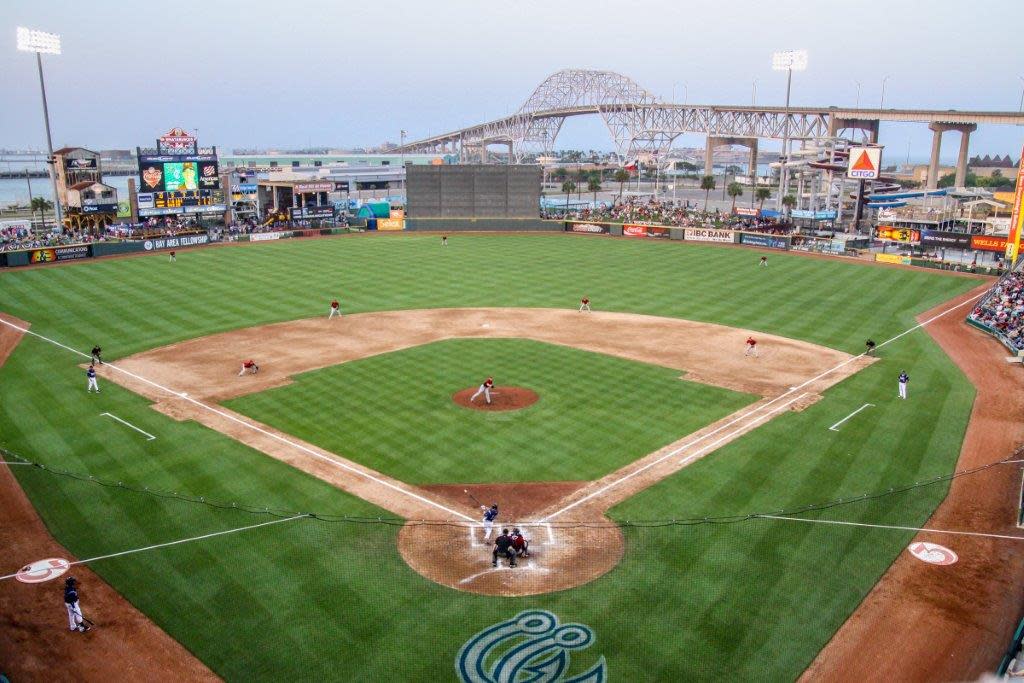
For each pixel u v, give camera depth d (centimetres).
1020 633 2164
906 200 14250
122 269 8075
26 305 6319
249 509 2872
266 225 11062
